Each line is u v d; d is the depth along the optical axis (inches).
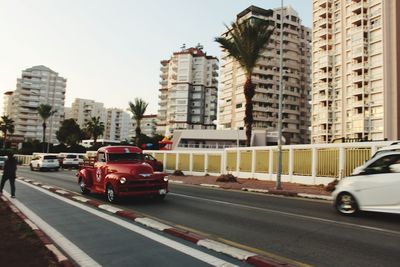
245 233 288.8
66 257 211.3
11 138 5378.9
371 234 285.9
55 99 5816.9
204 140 3270.2
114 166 488.7
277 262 200.8
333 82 3122.5
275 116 3759.8
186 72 4864.7
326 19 3196.4
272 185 765.9
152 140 3784.5
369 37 2792.8
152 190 471.5
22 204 452.4
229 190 705.6
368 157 657.6
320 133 3174.2
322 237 275.1
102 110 6988.2
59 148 3088.1
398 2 2618.1
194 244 249.9
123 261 211.3
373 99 2714.1
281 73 743.7
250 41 1087.6
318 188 695.1
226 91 3986.2
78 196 519.8
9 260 206.4
